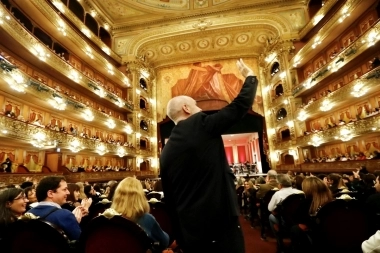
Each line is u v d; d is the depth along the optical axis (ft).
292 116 66.39
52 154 47.91
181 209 4.47
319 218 8.93
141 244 6.72
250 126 84.33
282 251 13.70
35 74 47.47
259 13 74.95
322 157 59.82
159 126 89.10
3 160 39.83
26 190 15.25
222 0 77.61
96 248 6.90
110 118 64.28
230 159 117.91
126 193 7.99
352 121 44.80
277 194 13.85
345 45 54.70
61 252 6.76
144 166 83.25
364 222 8.54
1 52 40.14
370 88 41.37
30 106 45.01
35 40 42.34
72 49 58.34
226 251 4.23
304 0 72.79
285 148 68.85
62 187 8.98
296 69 69.26
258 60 87.20
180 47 85.25
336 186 16.70
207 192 4.32
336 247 8.78
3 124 32.83
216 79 85.61
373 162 37.19
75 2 64.69
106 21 78.07
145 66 85.40
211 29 77.77
